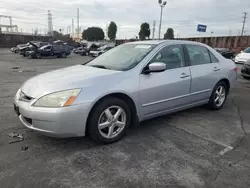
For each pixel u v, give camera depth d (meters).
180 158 2.80
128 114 3.24
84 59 21.50
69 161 2.67
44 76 3.27
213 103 4.62
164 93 3.56
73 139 3.22
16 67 12.84
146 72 3.35
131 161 2.70
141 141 3.24
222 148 3.09
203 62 4.34
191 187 2.27
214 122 4.07
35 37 48.75
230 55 23.69
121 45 4.31
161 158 2.79
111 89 2.96
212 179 2.40
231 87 4.99
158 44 3.73
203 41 33.25
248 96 6.16
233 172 2.53
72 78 2.98
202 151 2.99
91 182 2.30
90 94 2.81
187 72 3.92
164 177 2.41
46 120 2.67
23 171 2.45
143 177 2.40
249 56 13.79
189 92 4.00
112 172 2.47
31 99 2.80
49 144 3.06
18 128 3.55
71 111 2.68
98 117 2.93
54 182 2.28
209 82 4.36
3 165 2.54
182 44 4.03
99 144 3.09
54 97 2.70
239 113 4.61
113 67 3.48
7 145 3.00
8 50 35.34
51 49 22.03
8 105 4.79
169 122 4.02
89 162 2.66
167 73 3.62
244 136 3.49
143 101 3.33
